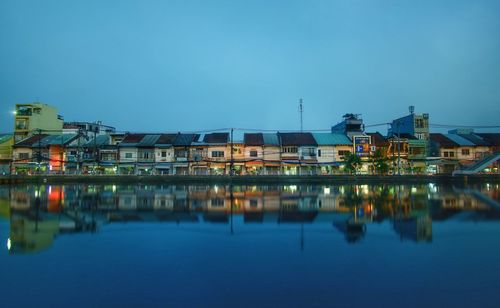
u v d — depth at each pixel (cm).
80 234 1385
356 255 1052
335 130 8138
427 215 1841
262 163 6731
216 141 6962
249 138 7100
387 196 3025
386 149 6900
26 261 998
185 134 7425
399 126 7919
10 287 793
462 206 2234
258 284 811
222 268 934
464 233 1366
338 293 752
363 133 7281
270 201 2647
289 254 1073
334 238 1293
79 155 6856
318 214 1908
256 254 1077
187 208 2219
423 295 737
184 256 1058
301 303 702
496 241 1225
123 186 4928
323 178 5653
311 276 865
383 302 702
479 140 7325
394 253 1071
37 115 7831
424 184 5162
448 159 6944
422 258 1012
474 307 676
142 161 6856
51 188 4400
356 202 2527
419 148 7025
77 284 813
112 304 700
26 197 3022
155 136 7362
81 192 3666
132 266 955
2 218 1794
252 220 1717
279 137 7106
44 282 827
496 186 4556
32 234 1377
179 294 751
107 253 1091
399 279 838
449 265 942
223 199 2809
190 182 5691
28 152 7106
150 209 2162
